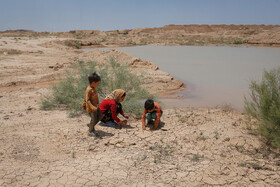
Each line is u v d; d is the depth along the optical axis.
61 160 3.98
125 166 3.79
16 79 12.22
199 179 3.44
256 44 53.22
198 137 4.96
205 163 3.90
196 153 4.29
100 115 4.97
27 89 10.44
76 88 7.34
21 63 17.34
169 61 22.14
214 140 4.82
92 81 4.78
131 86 7.52
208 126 5.61
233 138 4.88
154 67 14.87
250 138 4.87
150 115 5.47
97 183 3.33
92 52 19.20
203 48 43.59
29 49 26.70
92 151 4.33
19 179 3.36
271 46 48.56
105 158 4.05
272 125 4.45
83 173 3.57
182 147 4.52
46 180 3.37
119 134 5.12
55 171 3.61
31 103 8.05
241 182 3.37
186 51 35.75
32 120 6.15
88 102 4.78
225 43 58.25
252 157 4.13
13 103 8.01
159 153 4.26
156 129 5.52
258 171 3.66
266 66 18.44
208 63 20.59
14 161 3.88
